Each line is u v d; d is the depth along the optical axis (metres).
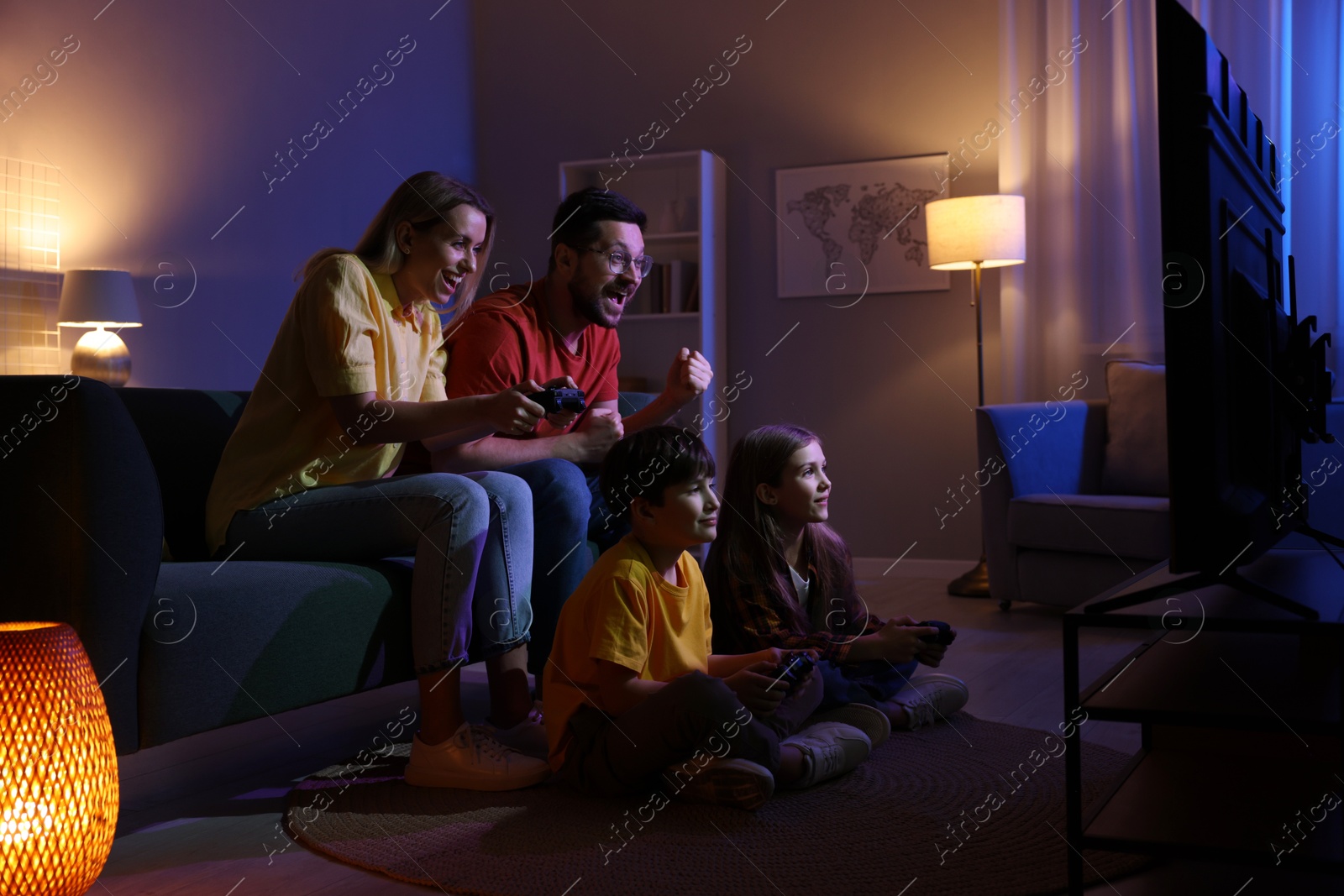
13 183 3.48
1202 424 1.05
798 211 4.64
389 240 1.83
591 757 1.58
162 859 1.38
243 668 1.43
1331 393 1.51
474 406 1.65
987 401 4.37
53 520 1.30
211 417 1.96
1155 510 3.01
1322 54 3.69
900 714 1.92
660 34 4.88
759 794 1.48
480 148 5.24
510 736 1.78
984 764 1.71
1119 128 4.07
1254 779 1.24
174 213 3.95
